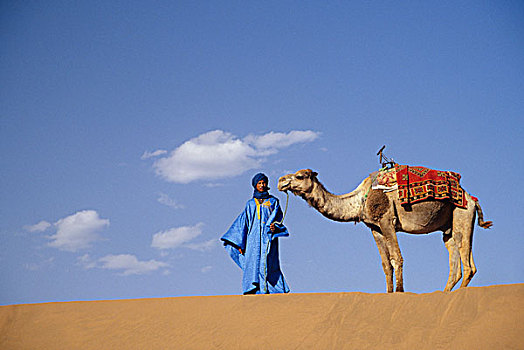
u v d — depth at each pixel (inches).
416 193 507.8
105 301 469.4
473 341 331.3
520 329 326.6
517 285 359.3
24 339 430.0
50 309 462.9
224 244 534.9
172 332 408.8
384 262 522.3
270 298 428.1
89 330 427.2
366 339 361.4
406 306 376.8
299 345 369.7
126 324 427.2
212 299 444.8
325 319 387.2
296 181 534.0
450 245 511.5
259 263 515.5
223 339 390.6
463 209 508.7
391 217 516.4
